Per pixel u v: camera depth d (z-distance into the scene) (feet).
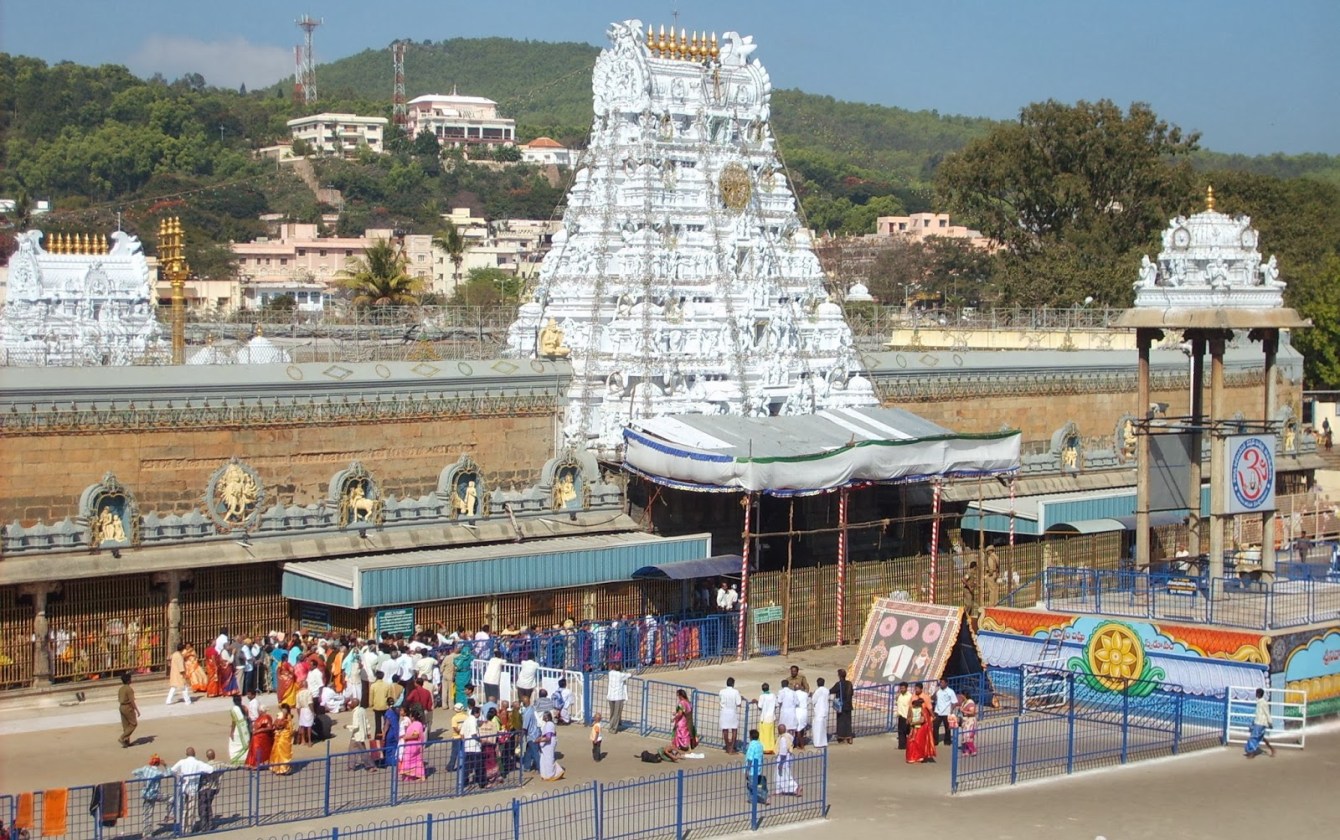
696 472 211.82
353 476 205.36
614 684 171.01
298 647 183.21
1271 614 189.26
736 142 251.60
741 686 191.21
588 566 208.13
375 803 139.85
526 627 201.16
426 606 195.93
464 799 142.41
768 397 244.01
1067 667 195.52
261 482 198.80
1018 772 159.74
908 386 270.87
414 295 457.68
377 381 210.38
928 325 382.83
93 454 188.24
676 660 204.33
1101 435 298.56
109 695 180.96
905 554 256.52
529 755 154.10
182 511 194.49
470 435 220.23
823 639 221.05
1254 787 157.89
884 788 152.97
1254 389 326.03
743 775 148.66
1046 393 289.94
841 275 635.25
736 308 242.58
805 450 221.05
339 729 168.25
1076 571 208.54
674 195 242.17
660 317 235.61
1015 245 476.95
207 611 193.26
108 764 152.05
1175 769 164.14
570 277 242.99
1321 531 310.04
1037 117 471.21
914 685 169.68
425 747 152.25
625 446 223.30
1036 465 280.10
